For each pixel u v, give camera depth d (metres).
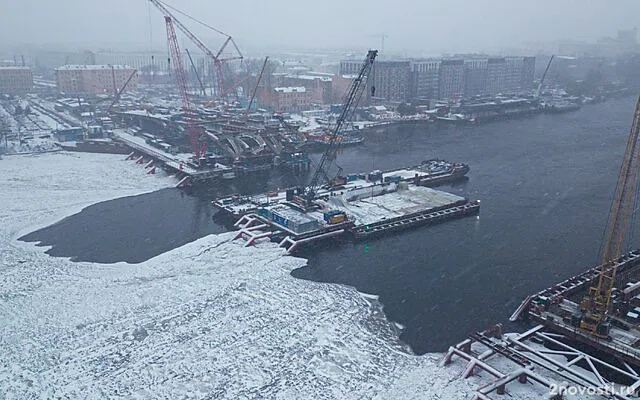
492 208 115.44
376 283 79.12
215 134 162.62
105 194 124.12
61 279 78.31
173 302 71.12
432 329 66.31
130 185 132.12
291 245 91.62
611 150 172.12
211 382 54.50
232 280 78.31
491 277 81.25
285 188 131.50
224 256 87.75
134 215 110.12
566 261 86.94
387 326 67.00
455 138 198.00
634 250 91.19
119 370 56.38
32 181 131.75
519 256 89.19
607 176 140.00
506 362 58.09
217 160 147.88
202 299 72.00
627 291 73.62
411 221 104.12
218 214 111.31
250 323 66.06
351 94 118.50
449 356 58.09
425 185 133.62
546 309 68.75
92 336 62.75
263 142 156.12
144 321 66.06
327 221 99.25
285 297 73.38
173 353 59.41
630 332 63.06
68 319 66.38
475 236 98.81
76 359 58.28
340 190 122.50
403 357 60.12
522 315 69.50
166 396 52.31
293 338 62.97
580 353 58.59
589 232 99.94
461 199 116.75
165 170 146.62
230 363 57.72
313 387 54.03
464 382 54.84
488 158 163.38
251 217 104.19
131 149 166.88
